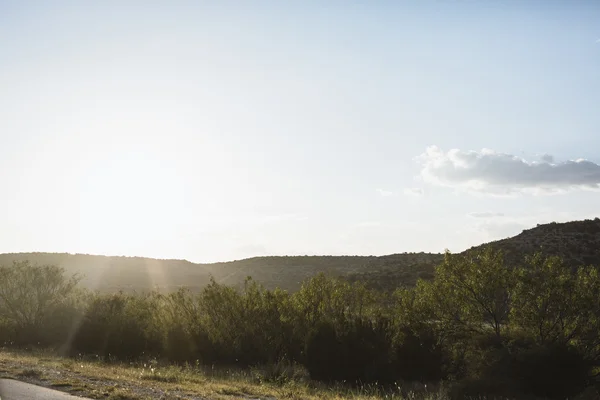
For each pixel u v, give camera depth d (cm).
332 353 2441
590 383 2383
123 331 2961
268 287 8950
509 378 2302
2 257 10212
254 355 2806
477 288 2742
